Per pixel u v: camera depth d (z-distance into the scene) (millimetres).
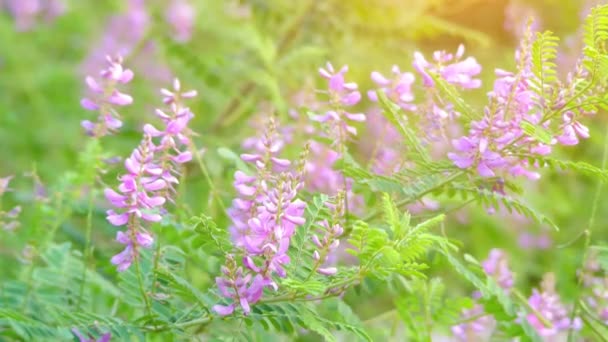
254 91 6312
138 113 7449
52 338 3279
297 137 4457
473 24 7672
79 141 8117
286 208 2885
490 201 3486
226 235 3055
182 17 7547
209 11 7672
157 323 3207
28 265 4184
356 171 3463
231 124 6324
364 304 5492
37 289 3912
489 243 7250
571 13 7539
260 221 2908
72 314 3201
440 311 4207
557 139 3318
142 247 3568
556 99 3252
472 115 3375
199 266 3801
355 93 3607
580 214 7707
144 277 3572
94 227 5105
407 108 3654
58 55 10633
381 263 2963
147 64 8250
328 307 3828
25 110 8727
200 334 3818
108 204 5012
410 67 6910
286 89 6227
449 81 3562
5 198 5004
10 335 3469
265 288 3086
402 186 3504
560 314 4465
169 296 3375
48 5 10758
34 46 10320
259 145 3799
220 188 4703
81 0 11242
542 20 7613
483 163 3295
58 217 4062
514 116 3279
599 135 7695
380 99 3387
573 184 7980
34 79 9219
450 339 5188
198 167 5188
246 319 3100
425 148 3707
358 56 6727
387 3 6559
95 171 3838
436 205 3992
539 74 3201
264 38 6660
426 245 2926
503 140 3256
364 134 6098
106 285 4090
